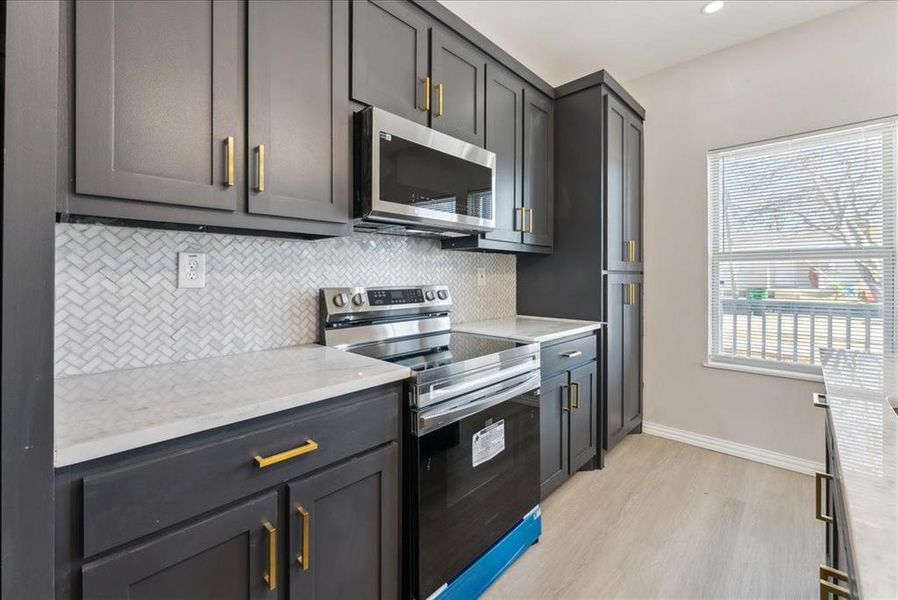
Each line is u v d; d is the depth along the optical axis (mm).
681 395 2920
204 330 1464
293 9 1349
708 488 2285
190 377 1200
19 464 616
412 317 2074
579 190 2633
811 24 2365
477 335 2115
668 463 2594
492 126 2178
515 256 2971
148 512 820
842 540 742
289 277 1702
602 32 2475
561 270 2727
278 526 1020
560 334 2174
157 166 1068
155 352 1354
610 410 2623
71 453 721
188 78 1121
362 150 1532
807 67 2385
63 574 729
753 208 2623
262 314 1620
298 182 1368
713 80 2717
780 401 2531
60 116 930
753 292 2637
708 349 2803
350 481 1176
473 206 1941
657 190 2984
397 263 2154
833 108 2309
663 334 2992
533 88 2514
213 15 1168
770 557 1722
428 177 1718
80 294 1208
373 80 1589
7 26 593
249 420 975
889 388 1159
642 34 2496
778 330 2555
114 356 1271
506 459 1702
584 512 2064
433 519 1374
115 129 1001
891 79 2152
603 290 2576
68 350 1189
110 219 1090
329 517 1130
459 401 1469
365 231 1950
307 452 1068
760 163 2590
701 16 2322
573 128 2648
